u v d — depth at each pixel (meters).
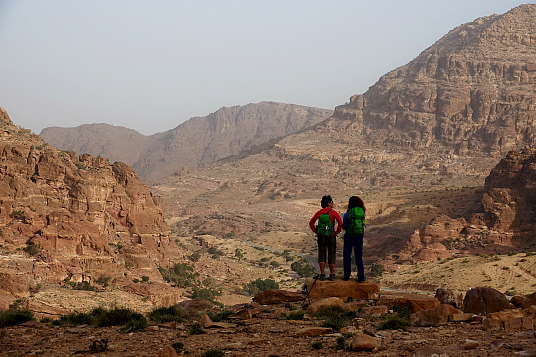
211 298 92.69
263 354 12.33
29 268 72.62
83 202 101.25
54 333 16.09
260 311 19.19
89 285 74.62
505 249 154.62
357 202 19.47
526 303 17.42
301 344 13.34
